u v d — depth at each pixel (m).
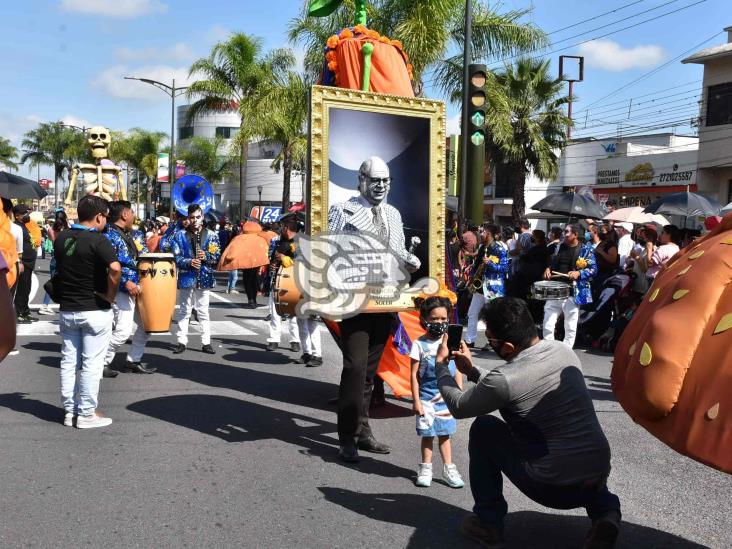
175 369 8.09
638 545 3.79
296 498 4.32
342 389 5.06
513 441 3.57
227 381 7.53
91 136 15.45
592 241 9.38
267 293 14.59
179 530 3.80
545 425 3.38
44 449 5.11
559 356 3.44
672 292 2.89
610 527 3.33
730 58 24.69
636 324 3.05
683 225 24.20
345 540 3.74
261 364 8.55
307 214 5.49
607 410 6.70
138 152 59.53
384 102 5.76
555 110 28.98
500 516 3.70
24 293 11.27
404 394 6.31
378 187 5.32
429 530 3.89
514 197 29.09
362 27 6.26
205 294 9.21
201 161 50.84
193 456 5.05
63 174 83.12
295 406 6.57
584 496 3.41
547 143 28.62
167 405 6.45
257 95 26.55
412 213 5.96
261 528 3.86
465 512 4.16
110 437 5.45
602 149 36.84
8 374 7.56
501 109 20.02
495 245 9.95
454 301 6.05
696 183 27.67
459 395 3.55
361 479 4.69
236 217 63.41
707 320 2.72
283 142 26.22
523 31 18.19
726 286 2.75
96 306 5.54
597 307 10.23
